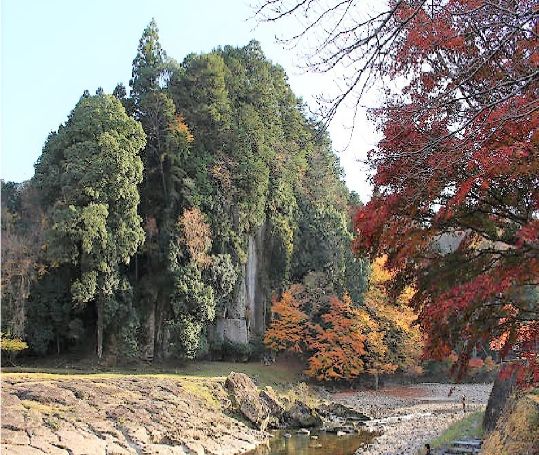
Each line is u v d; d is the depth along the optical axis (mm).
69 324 32531
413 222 7070
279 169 43531
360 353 37312
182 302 34000
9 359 30500
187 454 17672
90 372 29109
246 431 21984
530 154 5391
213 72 42594
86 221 30344
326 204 47719
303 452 19078
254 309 41375
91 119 32938
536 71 3934
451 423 22734
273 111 47312
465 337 6949
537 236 5656
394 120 6117
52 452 14367
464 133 5652
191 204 36531
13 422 15188
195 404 22312
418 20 5238
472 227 7062
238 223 39531
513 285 6262
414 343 37812
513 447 9734
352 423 25750
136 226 32531
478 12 4512
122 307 32281
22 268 30781
